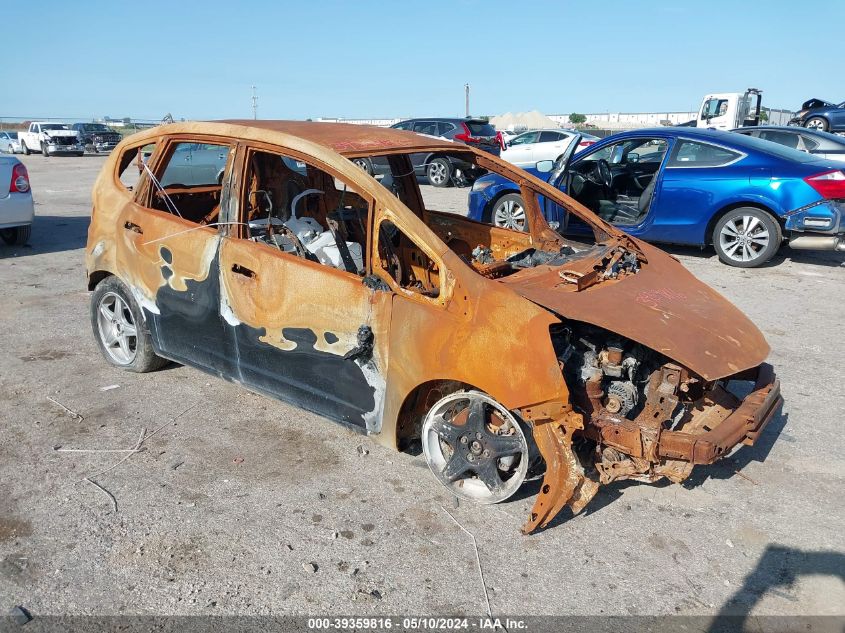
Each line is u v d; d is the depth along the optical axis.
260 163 4.30
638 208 9.01
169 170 4.72
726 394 3.65
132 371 5.01
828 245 7.76
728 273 8.10
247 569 2.98
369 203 3.45
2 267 8.23
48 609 2.73
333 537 3.20
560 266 3.92
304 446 4.03
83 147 31.67
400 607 2.78
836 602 2.83
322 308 3.56
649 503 3.52
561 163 7.51
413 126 19.33
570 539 3.22
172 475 3.70
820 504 3.52
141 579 2.91
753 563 3.07
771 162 7.95
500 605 2.80
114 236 4.63
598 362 3.31
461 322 3.17
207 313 4.11
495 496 3.40
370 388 3.48
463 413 3.40
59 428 4.20
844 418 4.45
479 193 9.60
